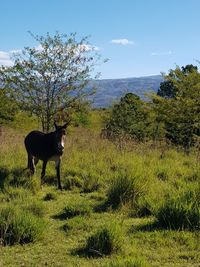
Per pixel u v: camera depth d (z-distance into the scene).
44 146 11.31
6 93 18.20
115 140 18.12
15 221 7.08
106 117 23.12
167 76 20.97
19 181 10.88
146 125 22.17
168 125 20.61
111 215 8.41
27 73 17.59
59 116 18.09
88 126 28.08
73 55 17.83
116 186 9.34
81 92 18.06
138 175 9.68
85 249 6.54
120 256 5.97
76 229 7.50
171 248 6.56
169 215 7.56
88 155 14.41
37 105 17.92
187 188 8.73
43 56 17.56
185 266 5.91
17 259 6.21
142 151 15.87
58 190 10.88
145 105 21.38
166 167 12.56
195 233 7.08
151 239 6.88
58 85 17.84
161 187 9.79
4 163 12.85
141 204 8.58
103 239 6.45
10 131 24.08
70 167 12.66
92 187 10.77
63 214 8.48
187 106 19.39
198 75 20.30
